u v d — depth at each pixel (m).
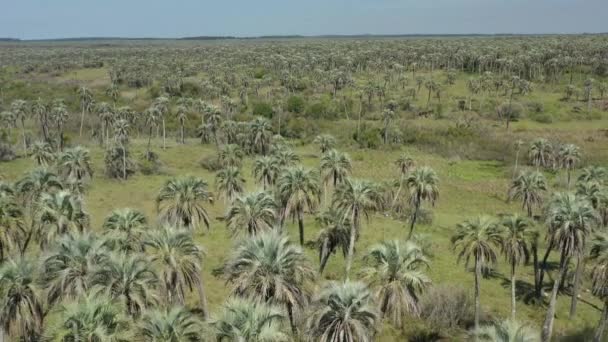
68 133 125.06
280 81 180.50
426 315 44.09
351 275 51.75
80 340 24.38
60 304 29.53
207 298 46.25
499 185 94.94
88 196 79.38
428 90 168.12
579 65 188.75
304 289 31.88
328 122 139.88
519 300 50.94
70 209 41.06
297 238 63.03
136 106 149.75
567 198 43.62
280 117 136.50
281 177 51.38
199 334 26.31
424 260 34.53
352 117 146.25
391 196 76.38
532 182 66.50
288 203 49.94
